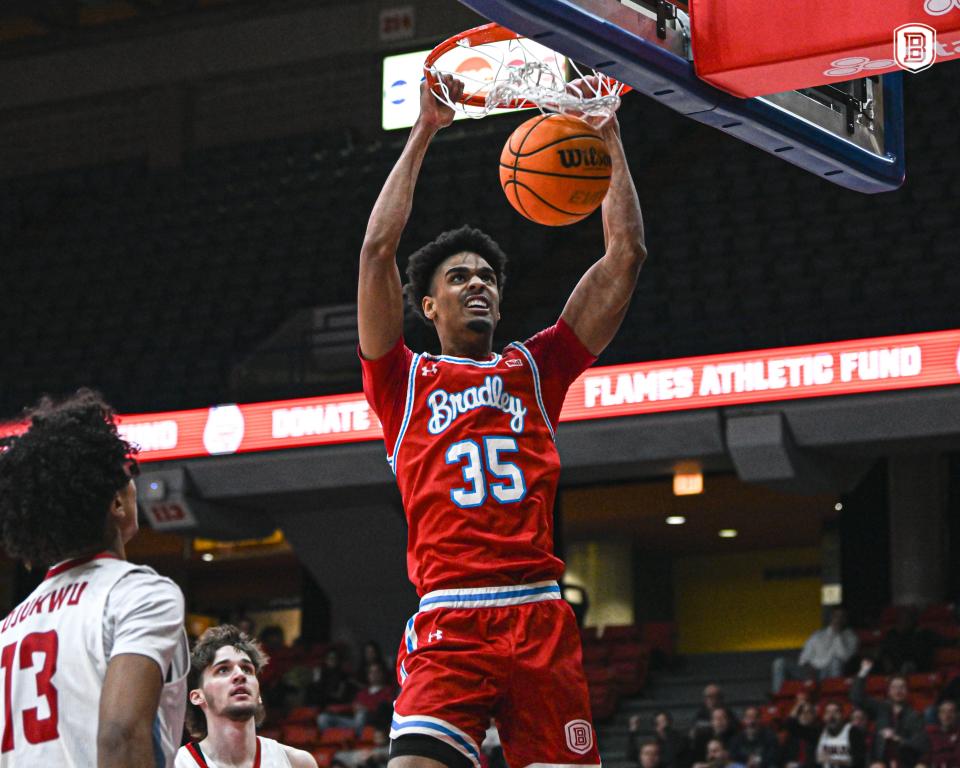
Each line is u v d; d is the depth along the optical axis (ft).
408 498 13.87
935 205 58.08
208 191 73.00
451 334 14.47
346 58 73.36
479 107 15.17
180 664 10.09
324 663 60.23
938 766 39.73
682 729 51.31
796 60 15.28
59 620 10.05
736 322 54.08
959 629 51.34
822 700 48.06
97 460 10.42
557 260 64.49
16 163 79.05
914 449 48.96
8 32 79.66
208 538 57.67
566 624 13.46
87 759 9.69
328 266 65.98
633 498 70.18
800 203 60.70
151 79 76.69
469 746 12.92
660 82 15.56
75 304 68.85
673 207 62.90
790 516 71.31
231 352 63.00
